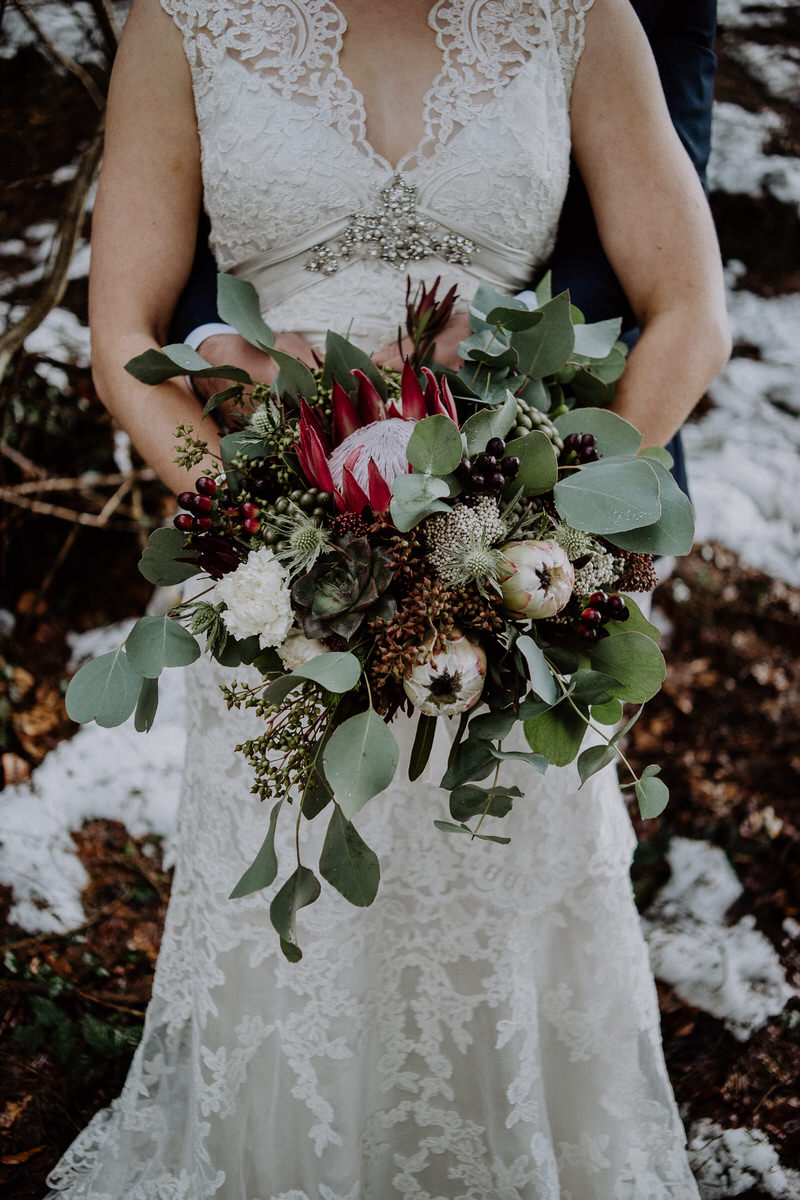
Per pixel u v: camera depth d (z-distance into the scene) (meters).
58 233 3.00
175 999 1.71
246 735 1.44
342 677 0.99
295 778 1.14
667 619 3.34
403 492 1.01
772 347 3.97
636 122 1.40
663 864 2.61
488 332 1.29
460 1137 1.62
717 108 4.02
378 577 1.03
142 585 3.51
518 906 1.50
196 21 1.38
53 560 3.48
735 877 2.56
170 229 1.44
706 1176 1.88
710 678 3.19
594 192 1.45
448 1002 1.54
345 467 1.06
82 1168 1.80
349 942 1.49
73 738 2.96
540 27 1.38
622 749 2.99
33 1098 2.03
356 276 1.43
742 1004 2.22
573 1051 1.62
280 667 1.14
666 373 1.37
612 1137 1.63
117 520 3.56
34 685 3.23
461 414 1.24
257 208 1.41
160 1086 1.74
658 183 1.39
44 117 3.50
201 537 1.13
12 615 3.38
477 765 1.11
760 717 3.08
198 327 1.47
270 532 1.08
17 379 3.36
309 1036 1.52
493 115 1.39
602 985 1.58
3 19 3.34
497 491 1.09
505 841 1.16
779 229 4.05
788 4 4.07
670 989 2.27
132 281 1.42
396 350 1.42
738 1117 2.00
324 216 1.41
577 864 1.52
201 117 1.41
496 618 1.06
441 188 1.40
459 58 1.38
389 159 1.40
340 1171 1.56
